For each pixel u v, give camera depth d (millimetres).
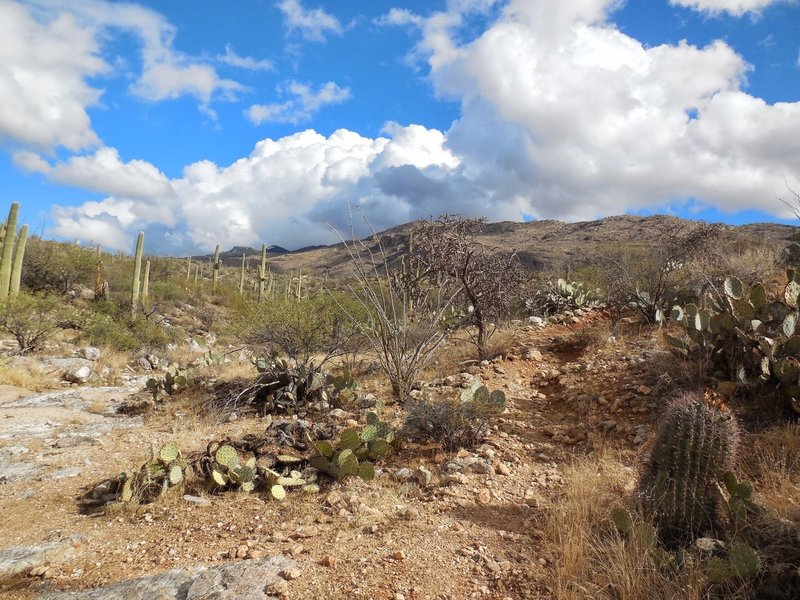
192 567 3855
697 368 6547
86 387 11234
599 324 10461
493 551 3854
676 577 3176
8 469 6152
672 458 3859
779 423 5281
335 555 3861
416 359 8094
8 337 15328
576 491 4477
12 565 4039
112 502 5082
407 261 8539
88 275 25641
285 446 6168
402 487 5062
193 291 33875
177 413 8359
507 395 7523
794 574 3000
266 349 10664
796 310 6320
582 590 3250
